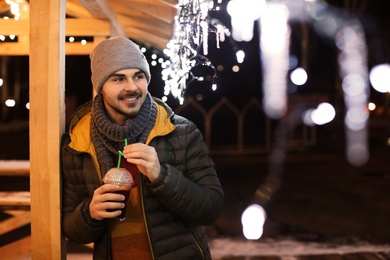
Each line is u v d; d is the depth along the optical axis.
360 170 11.44
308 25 20.86
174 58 3.00
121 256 2.14
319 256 4.61
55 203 2.25
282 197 8.92
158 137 2.17
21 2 3.48
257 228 6.93
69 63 19.16
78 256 4.73
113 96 2.09
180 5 2.64
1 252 3.85
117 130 2.08
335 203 8.45
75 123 2.28
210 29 2.73
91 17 3.86
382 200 8.62
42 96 2.26
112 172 2.00
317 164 12.29
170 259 2.14
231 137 16.67
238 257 4.63
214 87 2.71
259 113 18.98
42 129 2.26
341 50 20.14
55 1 2.25
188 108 18.66
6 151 14.14
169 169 2.05
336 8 20.11
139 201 2.13
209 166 2.29
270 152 14.48
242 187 9.77
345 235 6.65
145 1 3.16
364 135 17.48
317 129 17.92
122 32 4.59
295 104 17.52
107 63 2.07
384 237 6.52
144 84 2.13
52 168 2.25
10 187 9.09
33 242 2.27
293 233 6.78
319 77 22.95
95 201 1.99
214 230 6.93
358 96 19.28
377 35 21.80
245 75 19.95
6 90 22.30
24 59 23.06
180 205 2.07
